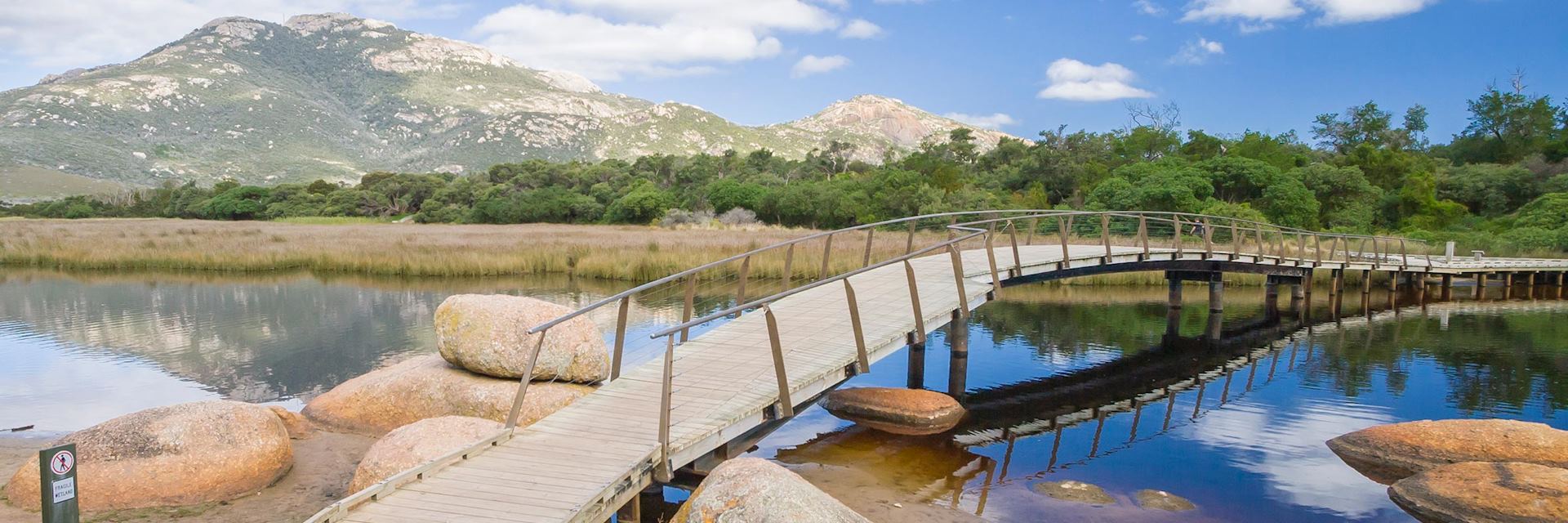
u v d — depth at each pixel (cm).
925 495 859
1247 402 1284
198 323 1830
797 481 549
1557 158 5544
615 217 6153
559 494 635
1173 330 1886
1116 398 1309
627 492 680
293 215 7950
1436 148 7031
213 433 785
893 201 5000
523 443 746
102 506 714
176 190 9050
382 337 1659
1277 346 1738
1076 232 3700
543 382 984
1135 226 3666
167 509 727
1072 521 794
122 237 3762
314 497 775
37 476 734
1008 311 2158
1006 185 5862
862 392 1173
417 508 611
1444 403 1275
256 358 1462
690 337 1592
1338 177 4656
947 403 1156
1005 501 847
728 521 516
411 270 2805
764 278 2520
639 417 805
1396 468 950
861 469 940
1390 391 1349
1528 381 1423
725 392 863
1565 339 1828
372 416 981
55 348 1540
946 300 1253
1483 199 4891
